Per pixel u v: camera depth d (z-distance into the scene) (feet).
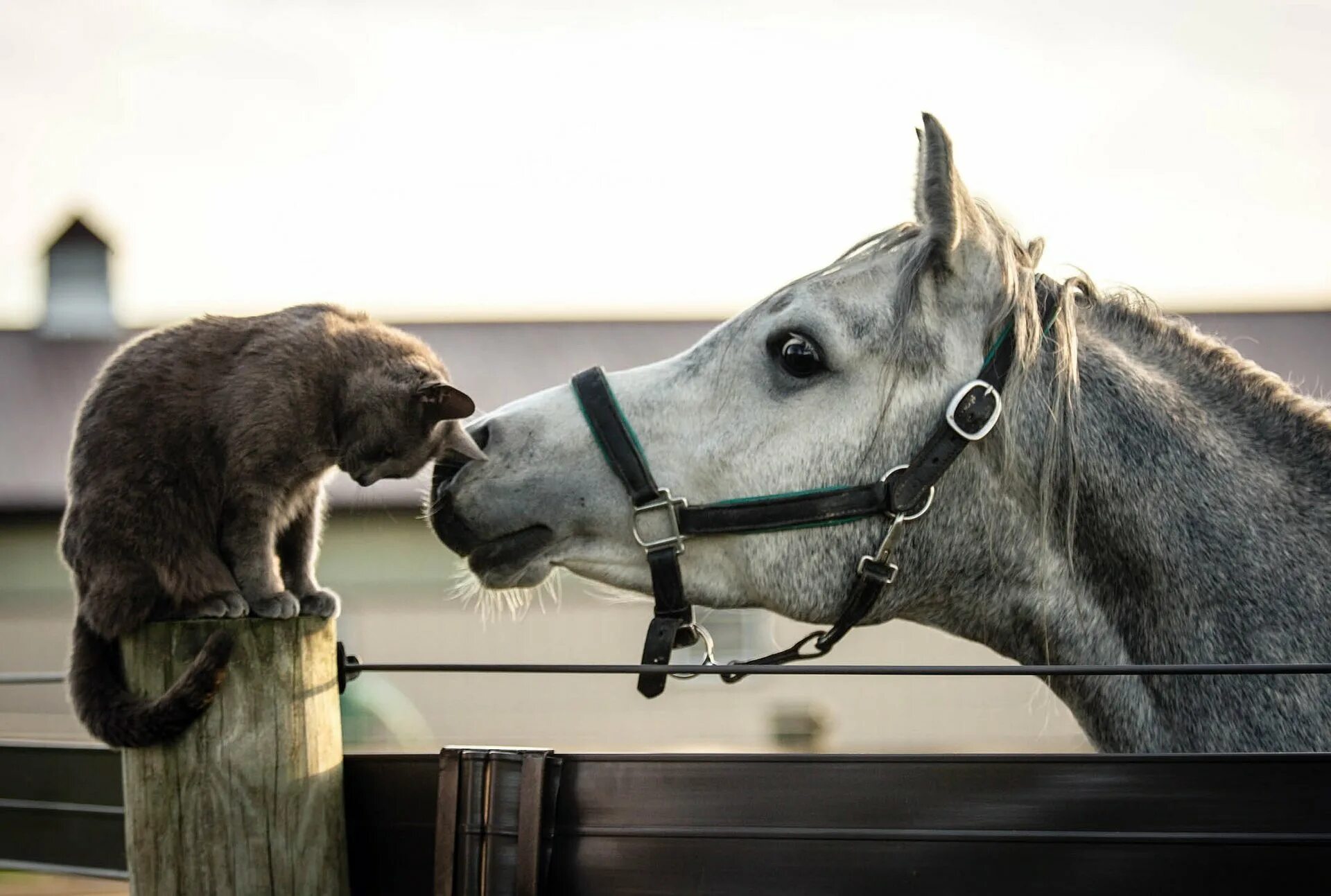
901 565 9.87
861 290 10.03
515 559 10.40
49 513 61.46
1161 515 9.58
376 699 37.45
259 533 10.12
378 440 11.16
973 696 44.68
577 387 10.55
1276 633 9.34
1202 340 10.44
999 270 9.85
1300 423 9.94
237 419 10.02
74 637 9.46
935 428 9.73
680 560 10.11
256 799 8.18
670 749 43.52
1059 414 9.66
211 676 8.09
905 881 8.19
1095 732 9.97
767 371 10.09
